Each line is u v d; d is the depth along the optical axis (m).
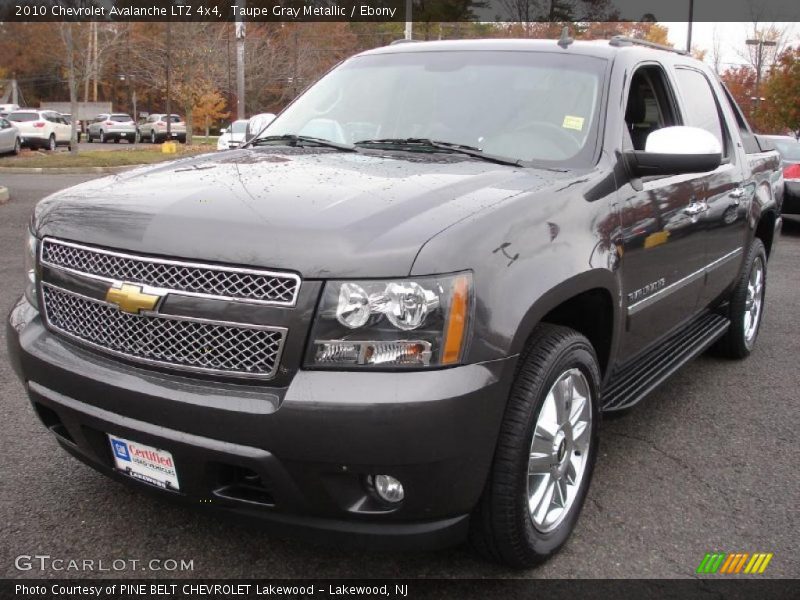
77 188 3.02
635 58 3.77
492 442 2.43
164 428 2.41
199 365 2.39
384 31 41.78
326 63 43.22
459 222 2.44
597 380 3.02
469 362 2.33
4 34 61.38
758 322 5.66
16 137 26.44
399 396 2.22
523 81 3.64
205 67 39.91
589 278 2.80
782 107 29.95
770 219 5.68
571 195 2.89
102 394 2.51
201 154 3.59
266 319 2.30
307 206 2.53
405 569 2.80
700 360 5.49
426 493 2.34
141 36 40.28
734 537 3.09
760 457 3.85
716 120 4.66
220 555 2.86
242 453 2.31
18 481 3.34
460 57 3.91
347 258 2.28
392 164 3.13
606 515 3.23
